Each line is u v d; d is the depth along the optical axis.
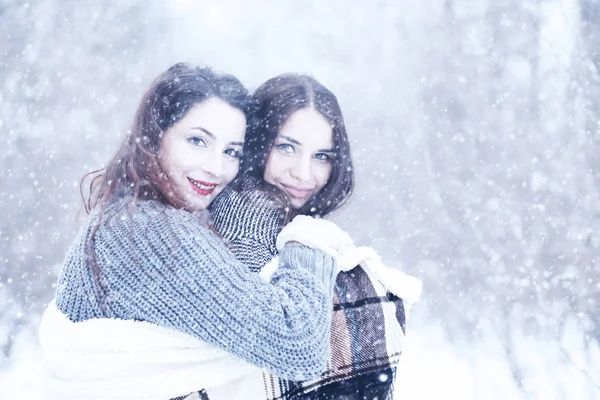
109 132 7.52
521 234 6.54
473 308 5.96
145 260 1.39
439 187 7.48
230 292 1.35
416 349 5.07
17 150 7.01
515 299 6.02
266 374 1.43
